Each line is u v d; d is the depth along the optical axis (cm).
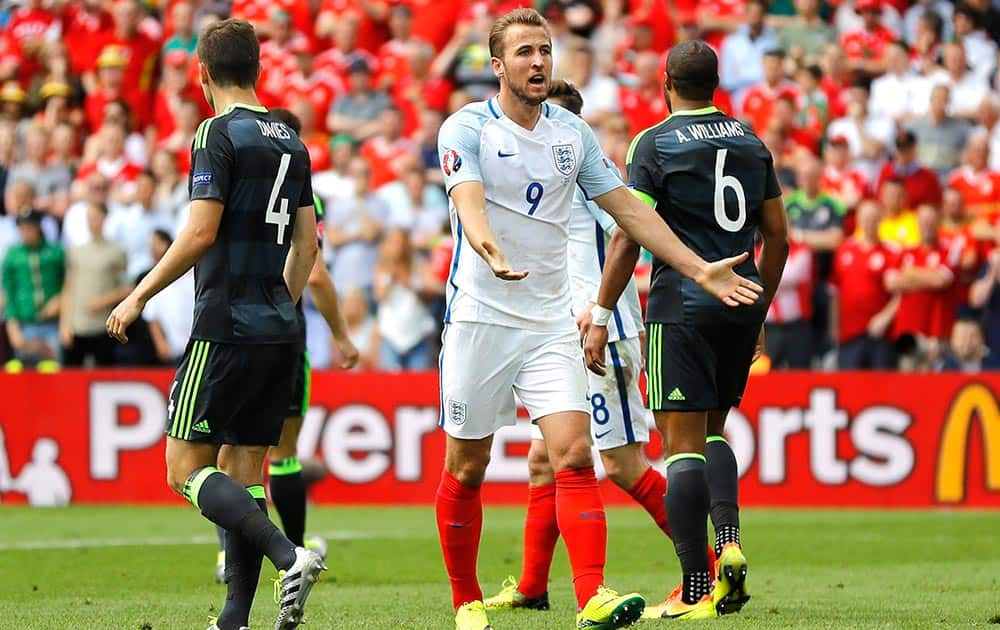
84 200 5272
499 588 2634
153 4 6444
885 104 5406
